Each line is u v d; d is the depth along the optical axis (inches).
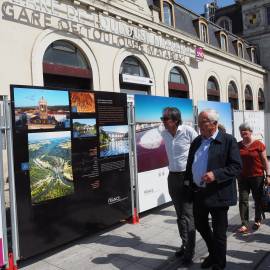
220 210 155.3
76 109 211.3
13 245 178.7
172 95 636.7
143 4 548.4
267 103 1122.0
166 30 593.9
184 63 661.3
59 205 200.5
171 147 193.5
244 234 227.8
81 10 431.5
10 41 350.9
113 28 479.8
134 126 260.2
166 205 314.3
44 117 191.6
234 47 952.9
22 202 181.3
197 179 159.3
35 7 370.6
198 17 751.1
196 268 179.0
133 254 200.7
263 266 179.0
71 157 208.4
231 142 156.3
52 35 395.5
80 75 434.0
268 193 207.0
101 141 230.2
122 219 248.7
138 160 265.1
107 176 235.0
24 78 363.3
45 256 202.1
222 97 824.3
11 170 177.3
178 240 221.3
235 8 1242.6
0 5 342.0
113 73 481.7
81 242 222.8
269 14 1154.0
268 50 1143.6
